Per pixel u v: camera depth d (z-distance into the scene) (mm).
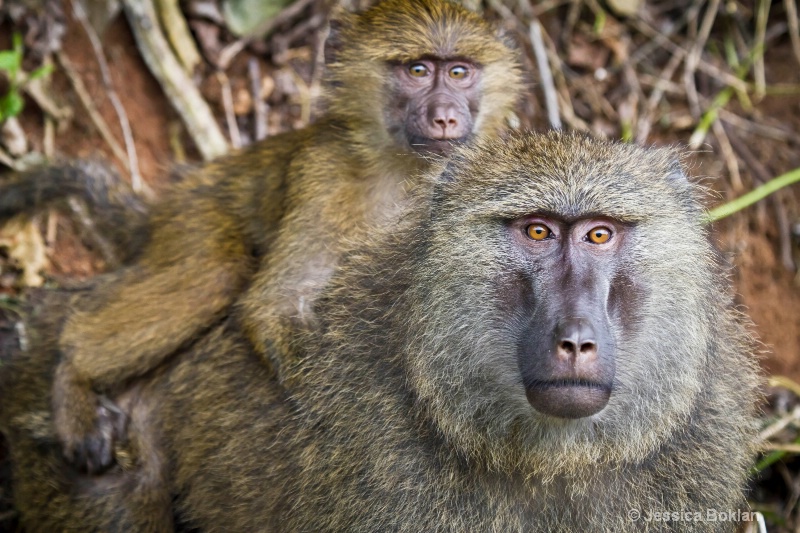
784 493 14000
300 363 9836
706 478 9242
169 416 10797
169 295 11352
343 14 13219
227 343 10680
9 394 11438
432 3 12727
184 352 11289
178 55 15945
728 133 16859
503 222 8562
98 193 13172
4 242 13891
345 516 9195
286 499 9602
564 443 8680
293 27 16781
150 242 12195
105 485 10680
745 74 17391
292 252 10953
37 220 14211
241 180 12133
